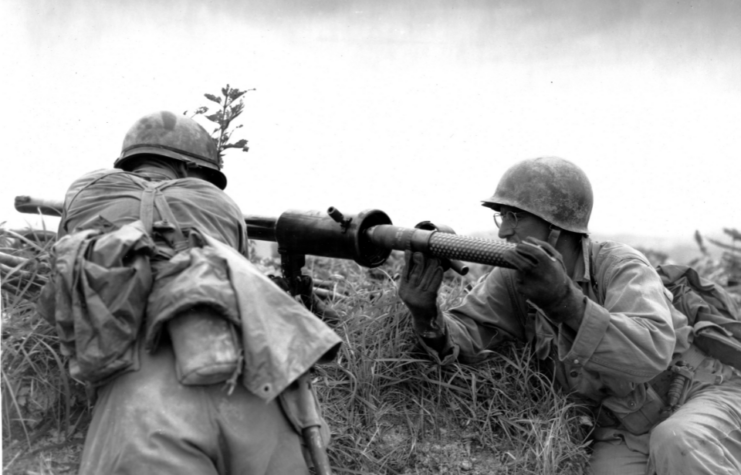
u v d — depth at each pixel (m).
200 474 2.51
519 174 3.60
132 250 2.66
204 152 3.45
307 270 4.55
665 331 3.31
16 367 3.17
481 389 3.71
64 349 2.66
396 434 3.51
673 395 3.52
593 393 3.55
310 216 3.66
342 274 4.83
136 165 3.38
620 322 3.21
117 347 2.57
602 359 3.22
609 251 3.59
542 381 3.64
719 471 3.19
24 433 3.05
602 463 3.54
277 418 2.69
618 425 3.59
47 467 2.95
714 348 3.63
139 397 2.54
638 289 3.42
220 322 2.60
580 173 3.61
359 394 3.57
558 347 3.30
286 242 3.71
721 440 3.29
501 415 3.60
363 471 3.33
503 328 3.81
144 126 3.38
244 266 2.73
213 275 2.66
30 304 3.34
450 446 3.50
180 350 2.56
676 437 3.26
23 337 3.21
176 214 3.03
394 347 3.75
